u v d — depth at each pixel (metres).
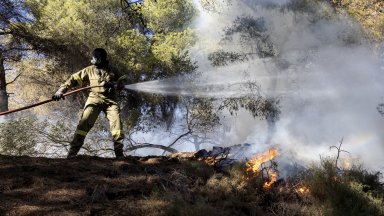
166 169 3.99
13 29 15.22
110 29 16.36
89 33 15.30
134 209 3.06
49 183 3.42
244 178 3.89
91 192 3.31
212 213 3.06
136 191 3.40
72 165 3.95
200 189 3.58
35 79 16.83
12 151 8.59
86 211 2.95
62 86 5.10
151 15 17.77
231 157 5.08
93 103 5.29
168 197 3.21
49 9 15.54
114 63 15.45
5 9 14.79
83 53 15.59
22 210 2.87
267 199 3.67
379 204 3.61
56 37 15.09
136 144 16.62
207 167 4.12
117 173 3.79
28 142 8.88
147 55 16.89
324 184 3.83
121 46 15.70
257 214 3.36
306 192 3.91
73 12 15.45
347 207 3.50
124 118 16.39
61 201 3.09
